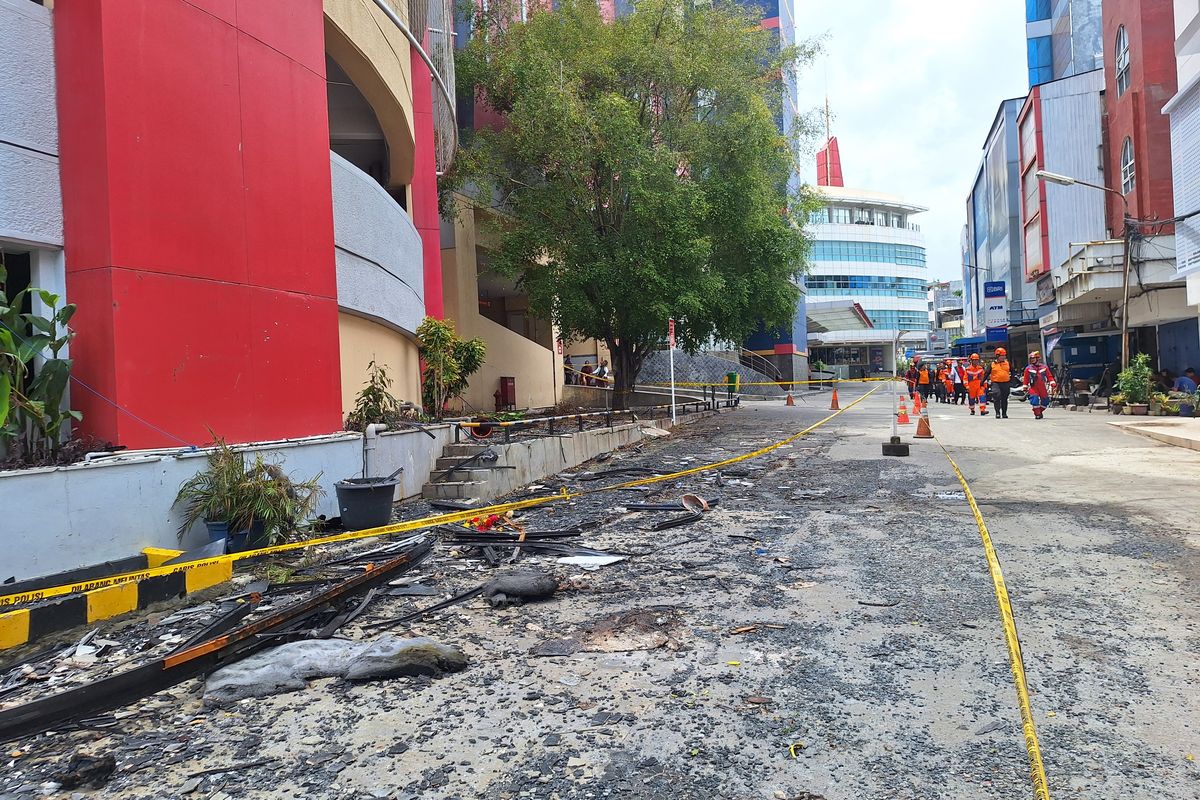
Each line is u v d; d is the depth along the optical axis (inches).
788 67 1019.3
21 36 258.7
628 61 855.1
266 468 296.2
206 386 302.7
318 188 380.5
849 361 3518.7
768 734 137.4
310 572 265.4
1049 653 171.6
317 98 383.2
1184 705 144.3
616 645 185.3
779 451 595.5
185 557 257.1
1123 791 115.3
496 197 954.1
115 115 268.7
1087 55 1533.0
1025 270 1471.5
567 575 251.9
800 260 989.2
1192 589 215.5
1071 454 525.3
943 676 161.2
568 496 410.3
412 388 596.7
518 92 815.1
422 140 642.2
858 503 366.3
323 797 119.7
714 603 217.2
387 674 166.9
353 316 458.6
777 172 995.9
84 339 268.1
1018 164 1662.2
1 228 250.7
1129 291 925.2
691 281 807.1
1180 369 967.0
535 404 1094.4
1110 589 217.3
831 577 240.1
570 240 814.5
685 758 129.3
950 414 997.2
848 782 120.5
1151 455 505.0
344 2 437.1
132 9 276.4
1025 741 131.9
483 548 287.6
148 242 279.4
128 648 194.5
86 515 242.7
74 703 146.1
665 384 1422.2
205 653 170.7
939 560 255.9
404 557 253.3
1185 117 786.2
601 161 789.9
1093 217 1196.5
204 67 307.6
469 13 912.3
